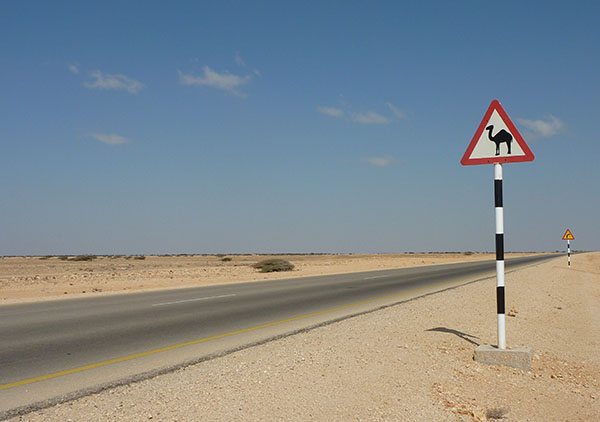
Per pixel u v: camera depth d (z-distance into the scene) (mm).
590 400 7855
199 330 12211
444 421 6504
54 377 7789
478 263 60156
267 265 47594
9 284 31141
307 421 5945
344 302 18172
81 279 36094
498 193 9203
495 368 8977
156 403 6297
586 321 15961
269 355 8945
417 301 17484
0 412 6082
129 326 12781
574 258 90250
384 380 7652
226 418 5855
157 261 97500
